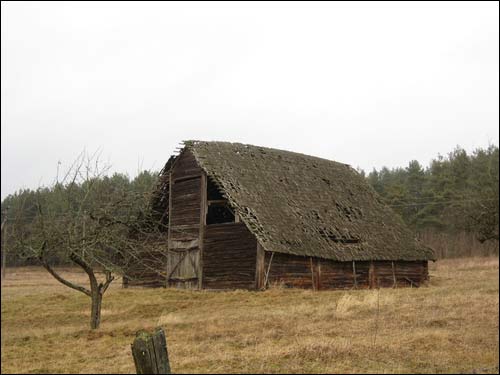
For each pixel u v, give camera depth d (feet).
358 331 49.65
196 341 48.83
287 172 114.11
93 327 57.57
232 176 99.60
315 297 79.97
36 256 53.98
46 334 56.44
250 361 39.47
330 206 112.37
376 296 71.51
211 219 117.50
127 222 59.62
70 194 60.80
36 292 104.78
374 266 106.63
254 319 59.16
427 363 38.06
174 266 101.86
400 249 113.09
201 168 99.30
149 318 66.74
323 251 96.48
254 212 93.50
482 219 58.18
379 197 131.85
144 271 106.83
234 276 92.99
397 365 37.68
